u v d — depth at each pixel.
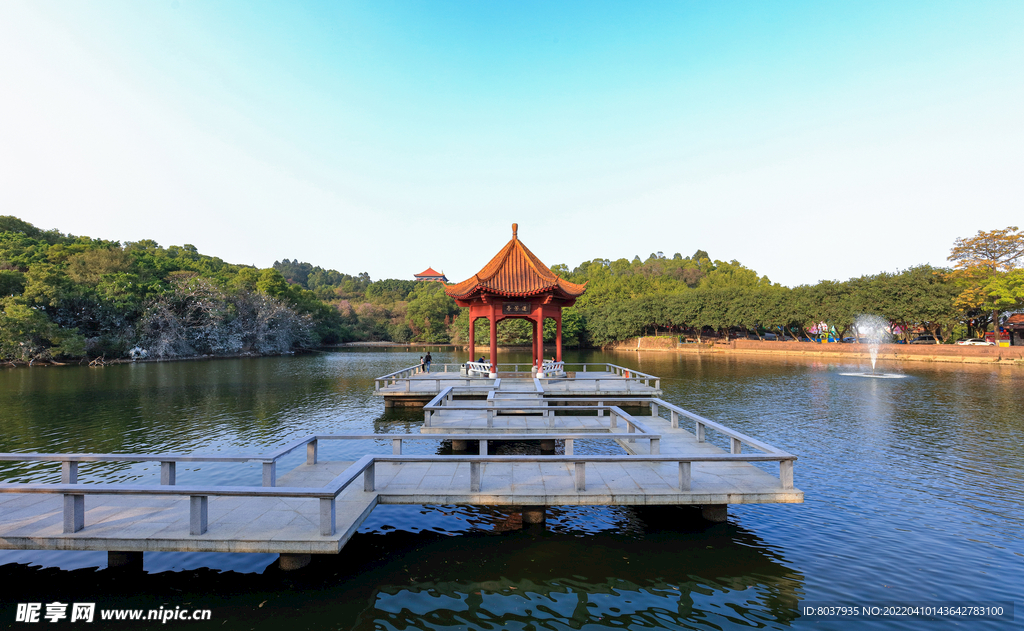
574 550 9.73
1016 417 22.88
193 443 18.88
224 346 73.81
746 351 71.19
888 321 57.78
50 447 18.16
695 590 8.26
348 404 28.19
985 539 10.09
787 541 10.06
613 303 87.19
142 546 8.03
